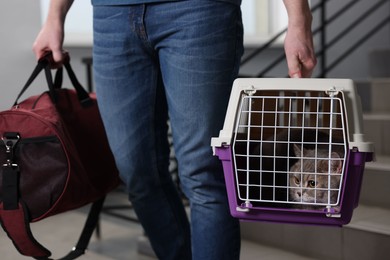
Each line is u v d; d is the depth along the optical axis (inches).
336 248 79.4
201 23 50.3
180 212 60.9
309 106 47.9
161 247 61.8
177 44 51.3
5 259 86.7
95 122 66.1
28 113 56.8
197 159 52.2
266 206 47.4
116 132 56.8
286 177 47.0
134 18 52.3
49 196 56.6
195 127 51.7
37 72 62.8
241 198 47.0
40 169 56.5
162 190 59.4
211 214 53.2
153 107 56.1
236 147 47.4
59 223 111.6
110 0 53.6
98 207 65.3
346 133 45.0
